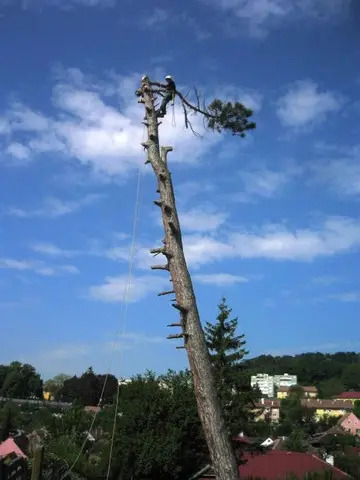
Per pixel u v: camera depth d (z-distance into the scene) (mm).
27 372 150625
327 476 31469
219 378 26328
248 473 33344
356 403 139375
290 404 132125
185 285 11320
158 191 12305
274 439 98000
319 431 115938
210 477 22578
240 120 13703
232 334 27938
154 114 13070
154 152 12641
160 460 22172
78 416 28000
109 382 74750
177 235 11773
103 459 19609
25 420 74188
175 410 23922
